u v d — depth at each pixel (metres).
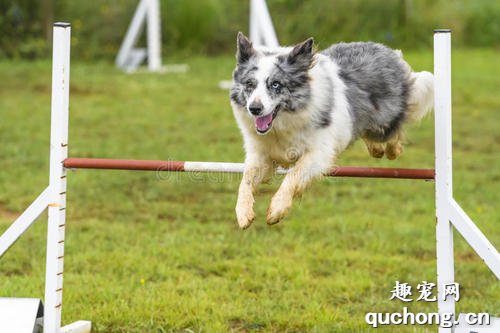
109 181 12.86
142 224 10.98
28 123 16.02
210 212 11.62
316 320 7.85
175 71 21.83
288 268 9.35
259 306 8.23
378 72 7.47
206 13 24.78
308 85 6.89
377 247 10.17
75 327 7.33
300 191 7.00
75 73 20.94
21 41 23.11
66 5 23.97
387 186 12.86
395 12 26.30
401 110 7.62
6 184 12.48
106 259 9.55
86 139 15.10
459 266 9.59
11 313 6.93
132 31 22.25
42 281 8.79
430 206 11.88
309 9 25.89
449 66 6.65
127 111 17.38
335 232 10.71
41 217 11.35
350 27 25.88
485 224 11.02
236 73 7.05
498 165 14.27
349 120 7.18
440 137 6.71
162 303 8.19
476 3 28.69
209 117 17.03
